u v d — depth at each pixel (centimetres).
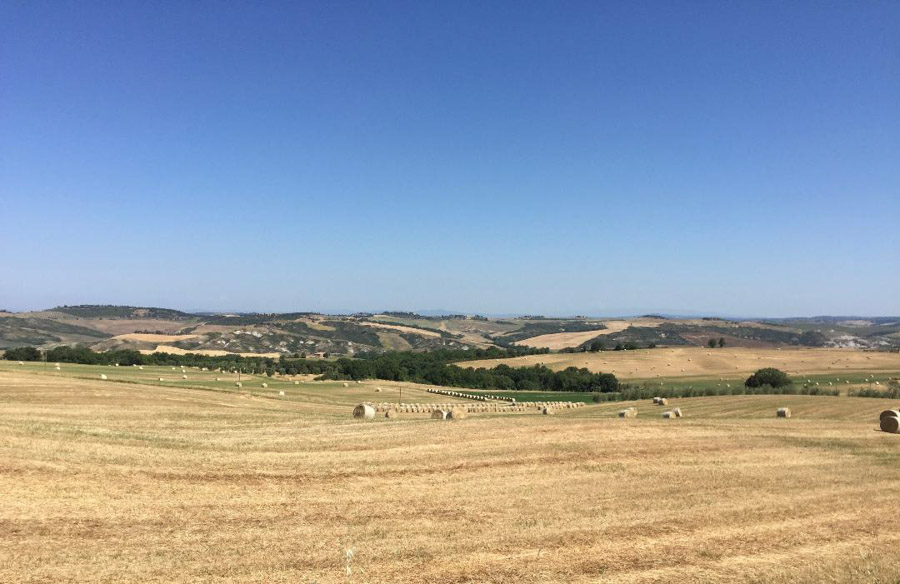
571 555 1440
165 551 1359
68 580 1180
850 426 3531
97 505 1609
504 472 2239
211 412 3878
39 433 2225
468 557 1402
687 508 1861
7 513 1486
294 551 1400
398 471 2170
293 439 2606
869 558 1466
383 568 1316
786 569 1380
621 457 2523
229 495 1798
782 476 2319
